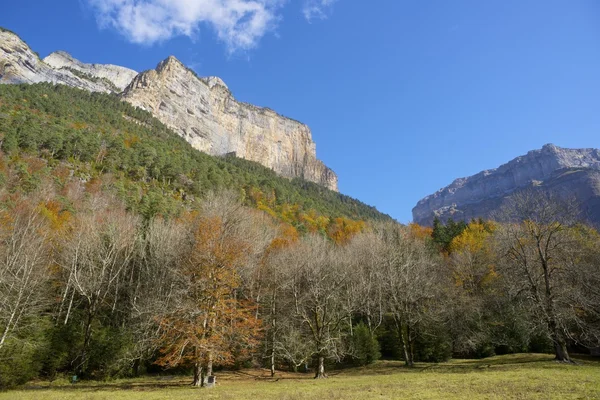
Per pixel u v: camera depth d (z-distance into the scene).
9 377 20.77
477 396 12.89
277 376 28.22
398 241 46.22
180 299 23.52
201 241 24.19
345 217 98.19
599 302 26.23
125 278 37.44
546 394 12.51
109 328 28.19
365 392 15.51
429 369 26.67
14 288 26.09
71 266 32.44
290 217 79.00
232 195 60.38
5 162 55.62
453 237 59.12
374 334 37.41
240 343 26.72
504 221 30.19
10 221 35.56
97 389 20.28
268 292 33.38
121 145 78.69
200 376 22.27
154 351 28.25
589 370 19.81
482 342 33.88
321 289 29.36
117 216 41.41
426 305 35.66
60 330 26.09
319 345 26.27
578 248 29.47
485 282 42.91
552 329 25.72
